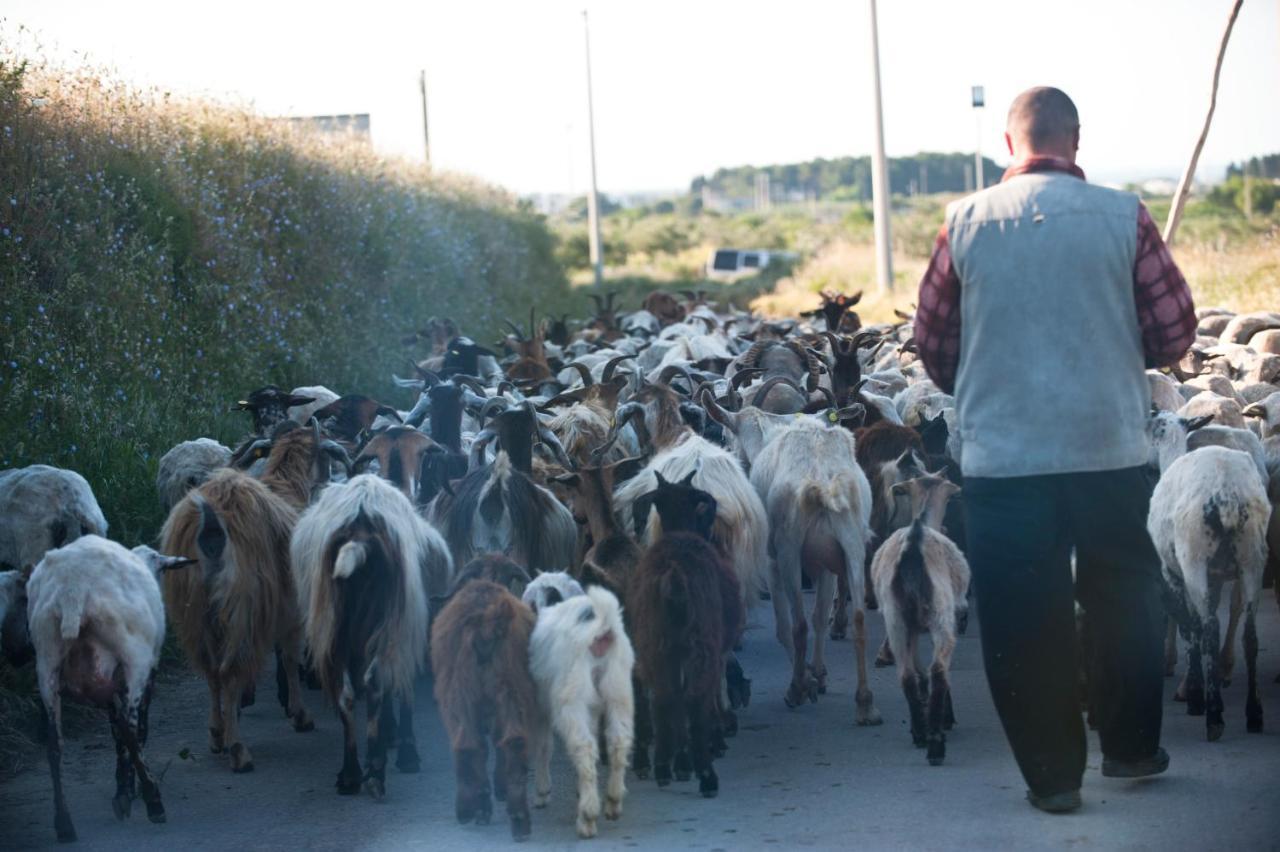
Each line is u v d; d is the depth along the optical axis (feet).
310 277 71.82
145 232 56.85
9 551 28.96
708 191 633.61
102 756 27.73
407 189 97.40
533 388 50.93
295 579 26.43
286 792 24.99
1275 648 31.86
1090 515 20.72
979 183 221.46
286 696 31.09
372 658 24.72
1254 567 25.32
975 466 20.93
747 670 33.09
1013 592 20.68
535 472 33.50
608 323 88.79
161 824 23.35
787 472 29.60
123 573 23.20
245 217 66.44
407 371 71.15
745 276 186.80
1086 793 22.11
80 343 48.93
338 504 25.55
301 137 84.43
